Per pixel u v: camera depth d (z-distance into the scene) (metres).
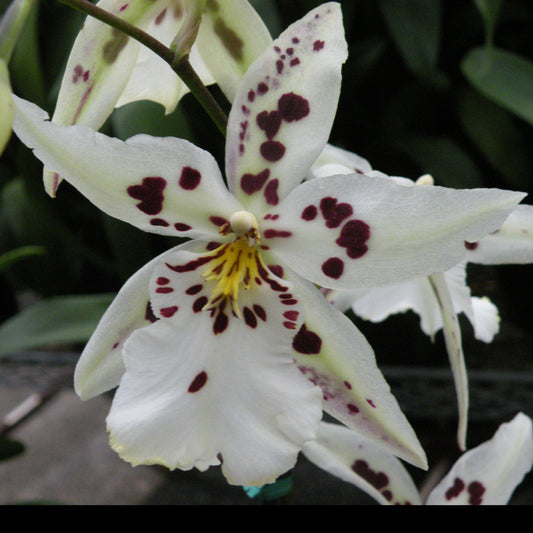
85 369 0.29
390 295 0.36
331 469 0.35
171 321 0.29
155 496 0.58
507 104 0.56
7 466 0.63
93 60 0.30
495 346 0.71
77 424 0.69
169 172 0.28
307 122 0.29
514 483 0.34
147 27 0.31
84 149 0.28
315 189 0.29
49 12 0.67
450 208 0.28
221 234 0.30
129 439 0.28
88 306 0.55
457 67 0.71
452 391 0.59
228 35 0.31
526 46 0.71
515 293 0.69
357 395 0.30
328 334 0.30
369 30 0.70
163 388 0.29
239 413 0.29
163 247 0.58
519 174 0.64
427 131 0.71
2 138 0.26
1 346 0.53
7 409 0.71
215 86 0.62
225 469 0.29
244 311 0.30
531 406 0.58
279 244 0.30
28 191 0.66
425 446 0.60
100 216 0.72
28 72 0.59
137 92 0.32
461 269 0.33
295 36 0.28
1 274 0.75
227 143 0.29
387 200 0.28
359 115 0.69
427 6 0.63
